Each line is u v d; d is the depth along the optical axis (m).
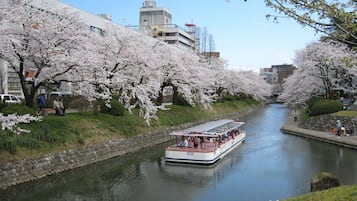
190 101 32.62
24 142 15.41
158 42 30.17
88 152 18.88
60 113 20.66
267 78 125.88
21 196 13.57
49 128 17.61
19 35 16.11
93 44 21.02
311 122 33.22
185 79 31.81
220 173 18.38
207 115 40.84
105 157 20.17
